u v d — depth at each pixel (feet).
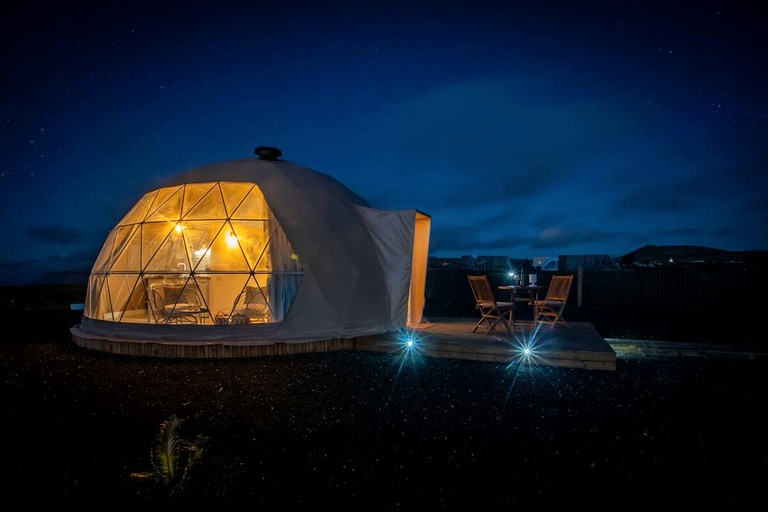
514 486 12.43
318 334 29.86
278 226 32.14
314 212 32.14
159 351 29.27
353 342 30.76
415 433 16.20
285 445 15.24
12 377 25.03
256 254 32.22
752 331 41.19
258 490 12.34
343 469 13.50
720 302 64.18
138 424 17.46
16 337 40.52
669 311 59.11
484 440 15.57
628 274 68.39
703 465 13.62
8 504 11.83
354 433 16.22
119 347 30.60
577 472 13.23
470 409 18.70
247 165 34.35
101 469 13.80
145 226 32.99
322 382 22.85
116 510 11.49
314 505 11.57
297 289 30.55
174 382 23.24
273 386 22.21
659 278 67.21
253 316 31.42
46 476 13.39
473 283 32.01
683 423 17.07
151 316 32.24
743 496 11.85
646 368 25.76
